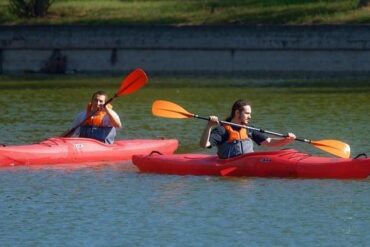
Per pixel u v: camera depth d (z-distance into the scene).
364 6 142.88
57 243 38.31
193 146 65.06
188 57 135.75
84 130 59.31
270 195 46.91
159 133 71.81
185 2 156.25
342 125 74.81
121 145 59.25
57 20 152.50
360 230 40.06
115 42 137.38
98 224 41.34
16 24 148.12
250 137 53.03
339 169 50.44
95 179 51.75
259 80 119.50
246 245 37.91
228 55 134.50
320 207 44.28
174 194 47.47
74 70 139.12
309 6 146.38
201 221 41.78
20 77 130.25
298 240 38.59
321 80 118.19
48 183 50.66
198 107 90.38
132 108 89.75
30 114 84.88
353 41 130.00
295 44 131.88
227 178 51.41
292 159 51.47
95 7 157.50
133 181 51.06
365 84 111.31
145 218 42.34
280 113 83.81
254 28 133.00
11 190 48.84
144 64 137.25
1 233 39.91
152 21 147.38
